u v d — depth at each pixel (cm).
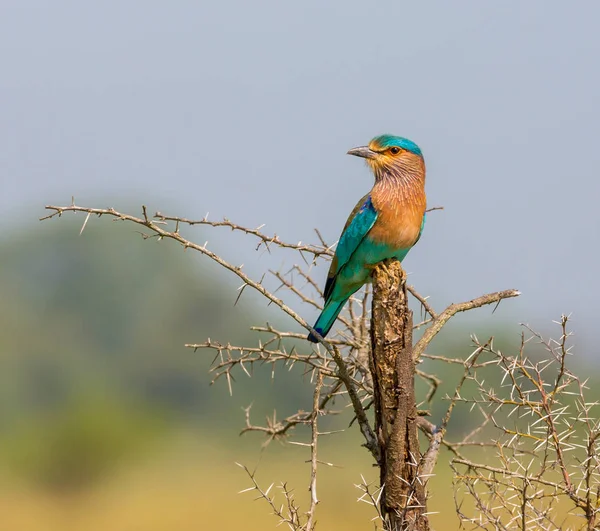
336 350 984
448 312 1031
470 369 1022
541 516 884
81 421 3762
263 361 1122
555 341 919
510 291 1043
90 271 5194
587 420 895
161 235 992
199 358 4634
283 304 1000
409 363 918
